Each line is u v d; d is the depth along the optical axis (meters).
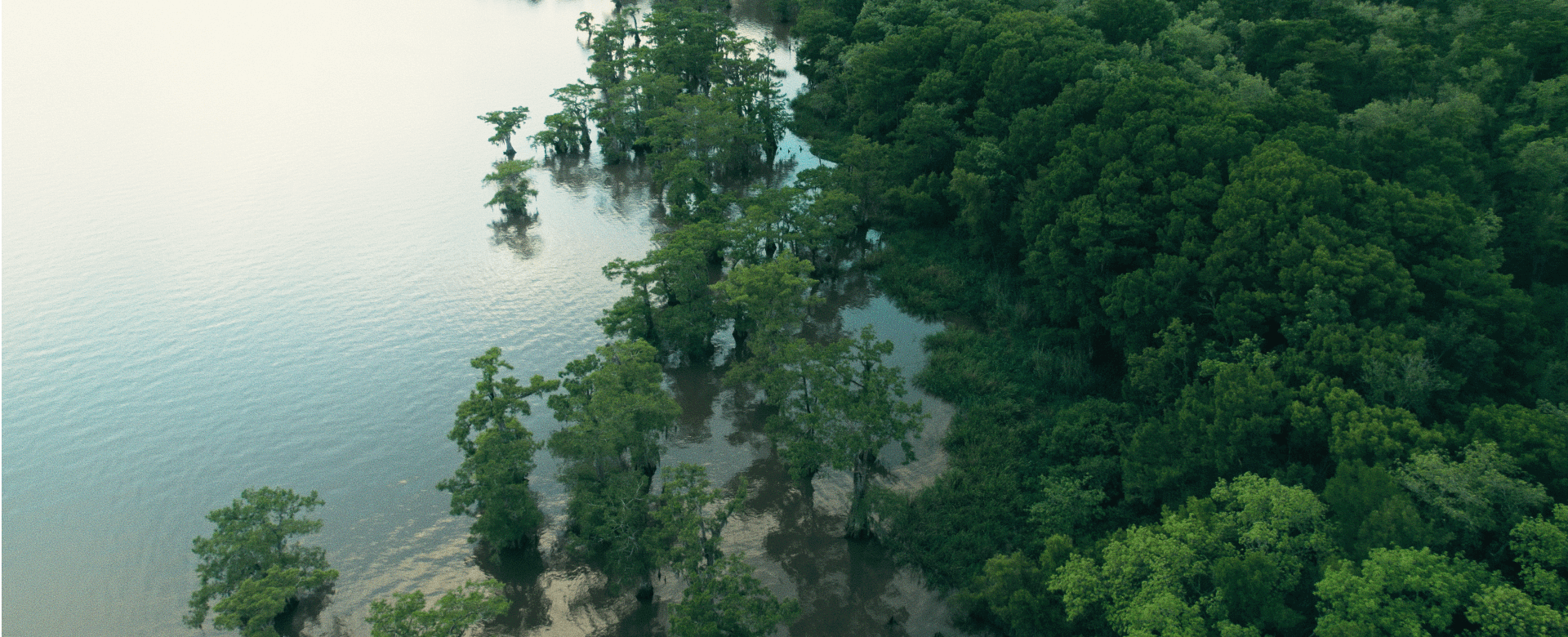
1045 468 72.62
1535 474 48.97
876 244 112.88
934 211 109.69
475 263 109.19
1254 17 131.88
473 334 94.31
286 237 114.38
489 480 64.12
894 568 65.56
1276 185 70.62
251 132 148.75
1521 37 102.38
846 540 68.06
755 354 83.12
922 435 78.44
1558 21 102.62
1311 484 54.53
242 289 102.50
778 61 181.50
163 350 91.19
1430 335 61.28
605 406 67.25
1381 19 118.25
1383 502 46.31
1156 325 75.19
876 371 72.38
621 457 75.00
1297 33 112.38
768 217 99.69
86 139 145.12
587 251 112.50
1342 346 58.94
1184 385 67.62
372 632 54.69
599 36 170.12
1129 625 47.31
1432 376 57.06
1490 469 46.44
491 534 63.81
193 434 79.25
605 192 129.88
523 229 117.88
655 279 91.56
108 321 95.94
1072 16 132.12
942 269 103.31
